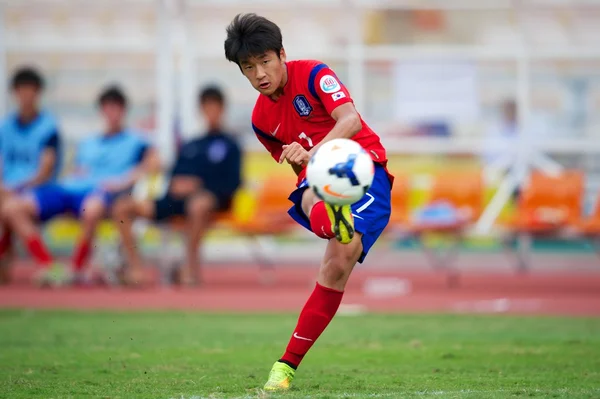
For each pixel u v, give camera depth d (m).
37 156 44.31
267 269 52.81
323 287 17.83
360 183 15.38
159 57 47.50
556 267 54.34
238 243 53.28
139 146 44.50
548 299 40.72
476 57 49.34
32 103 44.53
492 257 54.88
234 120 50.06
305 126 18.48
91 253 44.81
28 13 49.41
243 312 35.72
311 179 15.48
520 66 49.19
